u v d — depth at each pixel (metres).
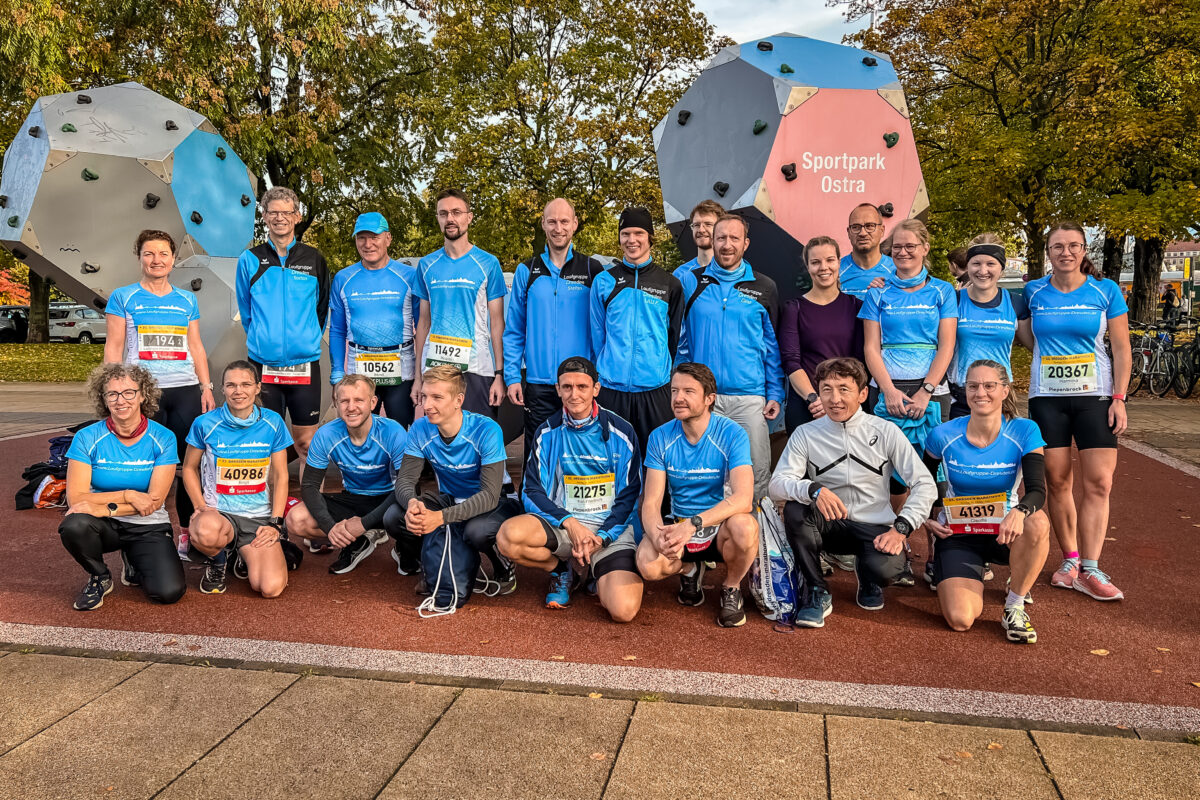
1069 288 4.31
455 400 4.18
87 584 4.21
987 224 17.16
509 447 8.70
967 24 15.22
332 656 3.49
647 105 20.72
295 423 5.64
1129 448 8.70
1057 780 2.55
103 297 7.23
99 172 6.92
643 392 4.62
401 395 5.46
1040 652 3.57
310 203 20.33
